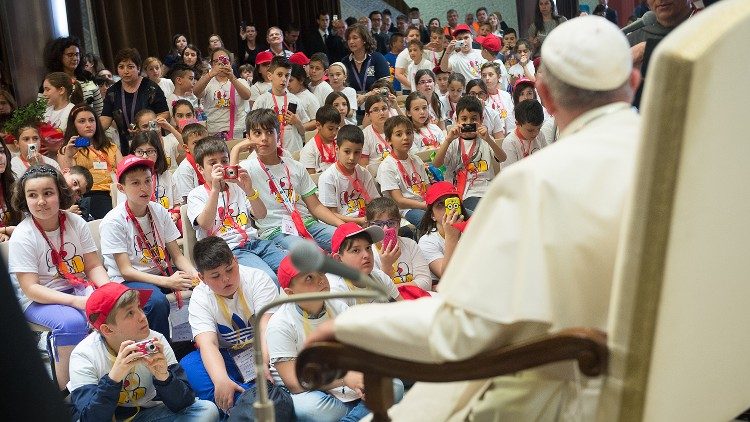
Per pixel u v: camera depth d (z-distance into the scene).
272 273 5.22
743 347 1.90
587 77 1.93
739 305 1.84
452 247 5.07
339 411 3.93
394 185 6.48
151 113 7.65
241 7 15.49
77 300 4.56
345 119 9.31
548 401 1.94
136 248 5.09
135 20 12.89
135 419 3.92
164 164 6.33
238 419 3.82
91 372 3.83
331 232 5.95
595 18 2.00
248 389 3.99
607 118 1.95
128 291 3.82
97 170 6.92
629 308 1.69
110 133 8.33
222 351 4.37
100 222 5.23
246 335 4.34
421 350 1.90
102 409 3.69
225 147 5.76
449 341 1.86
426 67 11.45
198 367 4.35
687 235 1.66
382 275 4.48
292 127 8.45
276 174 5.88
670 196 1.62
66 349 4.49
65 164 6.81
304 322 3.93
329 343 2.01
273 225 5.77
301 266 1.91
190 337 5.04
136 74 8.38
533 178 1.84
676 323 1.71
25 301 4.65
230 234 5.54
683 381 1.79
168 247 5.25
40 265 4.70
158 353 3.77
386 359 1.95
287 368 3.90
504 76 11.37
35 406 1.51
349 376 3.87
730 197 1.71
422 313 1.90
